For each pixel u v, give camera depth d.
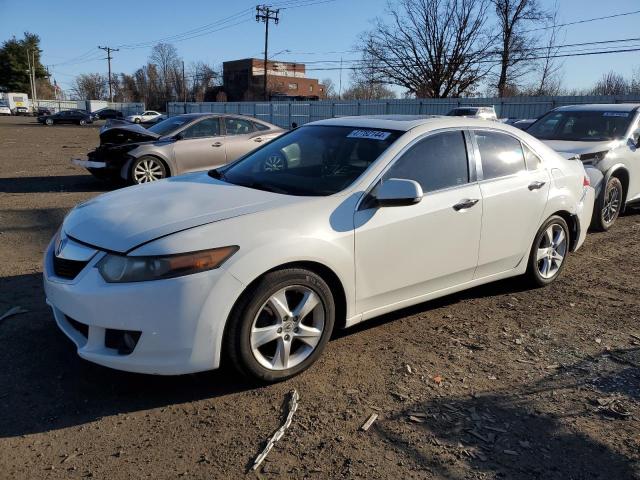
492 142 4.59
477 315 4.62
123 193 3.96
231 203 3.48
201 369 3.12
